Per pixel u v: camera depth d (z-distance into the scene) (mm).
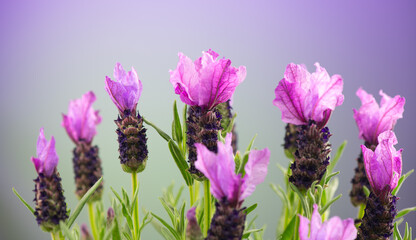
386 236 380
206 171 350
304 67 402
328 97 387
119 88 400
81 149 419
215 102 387
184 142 430
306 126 389
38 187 378
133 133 401
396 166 379
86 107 422
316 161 385
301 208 394
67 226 383
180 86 388
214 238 353
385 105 416
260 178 355
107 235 377
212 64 381
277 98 391
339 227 351
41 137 378
